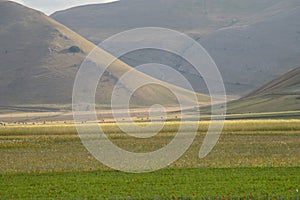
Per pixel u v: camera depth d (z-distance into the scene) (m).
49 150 76.44
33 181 49.94
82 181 49.81
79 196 43.41
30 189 46.50
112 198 42.31
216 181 48.62
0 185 48.22
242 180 48.88
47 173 54.38
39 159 65.94
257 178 49.66
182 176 51.53
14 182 49.53
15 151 75.62
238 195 42.75
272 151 70.50
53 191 45.41
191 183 47.94
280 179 49.16
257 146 76.50
